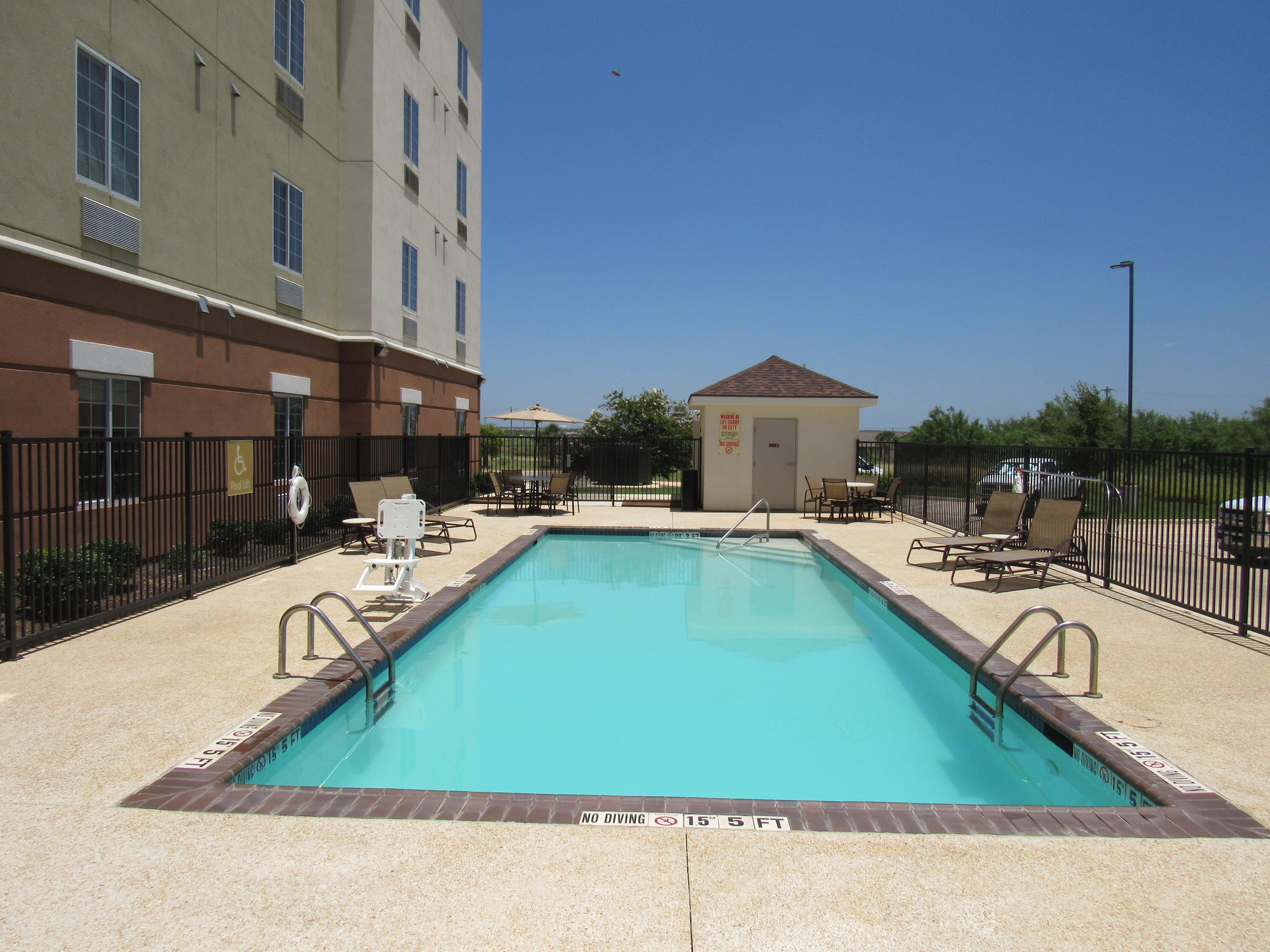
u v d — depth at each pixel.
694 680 6.72
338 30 14.95
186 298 10.30
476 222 23.27
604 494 22.00
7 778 3.89
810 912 2.86
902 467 18.80
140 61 9.45
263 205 12.34
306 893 2.94
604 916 2.83
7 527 5.87
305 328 13.52
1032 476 11.70
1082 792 4.51
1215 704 5.11
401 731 5.54
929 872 3.14
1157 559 8.79
